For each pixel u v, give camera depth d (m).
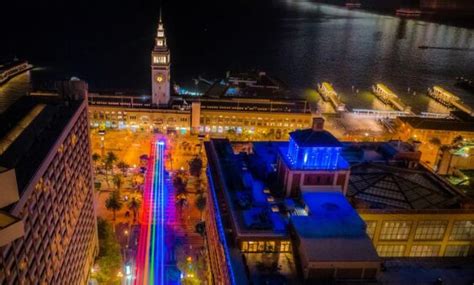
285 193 130.50
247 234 103.38
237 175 133.75
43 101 128.25
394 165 154.38
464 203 127.75
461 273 102.69
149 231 160.12
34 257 88.00
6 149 97.31
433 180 145.62
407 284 96.69
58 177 104.62
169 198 181.62
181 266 141.62
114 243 148.50
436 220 125.06
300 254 100.31
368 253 97.12
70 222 114.69
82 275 127.75
